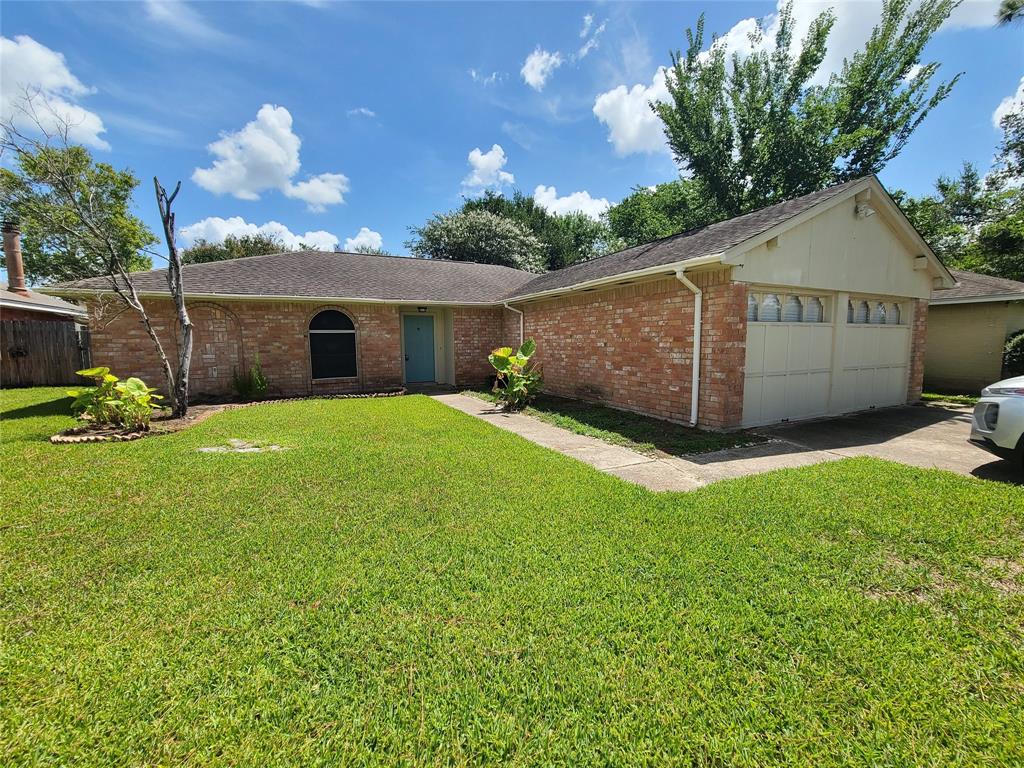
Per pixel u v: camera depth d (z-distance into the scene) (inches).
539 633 89.4
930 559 116.5
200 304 427.2
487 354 570.9
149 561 117.3
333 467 200.2
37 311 653.3
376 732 67.8
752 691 74.8
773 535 131.1
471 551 122.8
